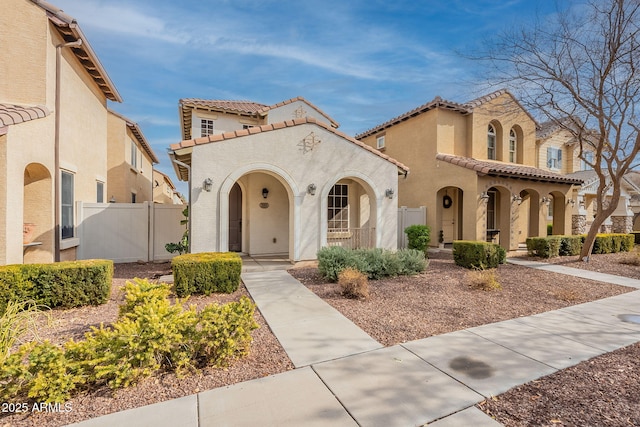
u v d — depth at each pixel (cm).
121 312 531
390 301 764
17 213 782
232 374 427
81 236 1188
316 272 1077
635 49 1092
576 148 2362
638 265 1295
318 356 480
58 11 948
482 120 1791
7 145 738
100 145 1416
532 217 1784
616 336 568
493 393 384
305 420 333
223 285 808
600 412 349
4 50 888
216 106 1703
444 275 1069
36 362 354
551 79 1245
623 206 2388
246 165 1095
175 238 1393
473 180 1492
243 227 1445
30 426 325
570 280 1038
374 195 1320
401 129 1977
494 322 634
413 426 325
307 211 1188
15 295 624
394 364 455
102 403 361
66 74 1064
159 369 428
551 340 546
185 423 328
